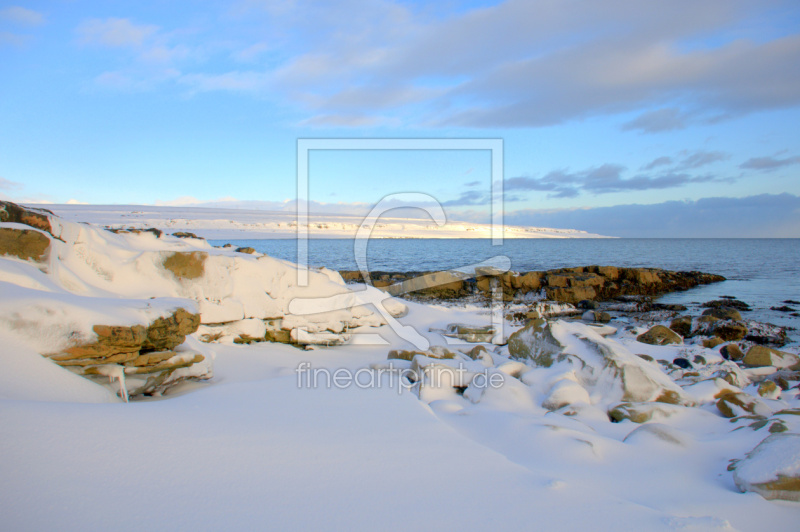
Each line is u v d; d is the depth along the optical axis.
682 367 9.89
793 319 20.03
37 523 2.30
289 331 9.91
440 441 3.95
